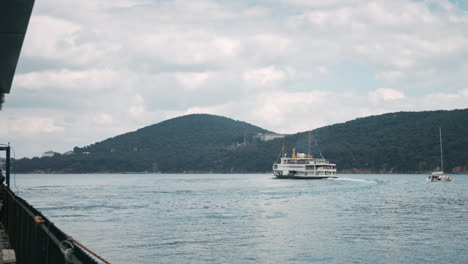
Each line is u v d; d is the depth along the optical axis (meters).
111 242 48.38
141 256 41.44
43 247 11.41
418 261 40.56
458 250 45.00
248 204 95.94
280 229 58.59
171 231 56.47
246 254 42.75
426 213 78.88
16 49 15.08
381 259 41.28
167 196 121.69
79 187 178.75
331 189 144.62
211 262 39.41
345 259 41.25
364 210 83.56
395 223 65.12
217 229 58.56
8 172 58.72
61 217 71.81
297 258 41.44
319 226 61.66
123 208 87.31
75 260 8.15
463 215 75.62
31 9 11.24
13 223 21.48
